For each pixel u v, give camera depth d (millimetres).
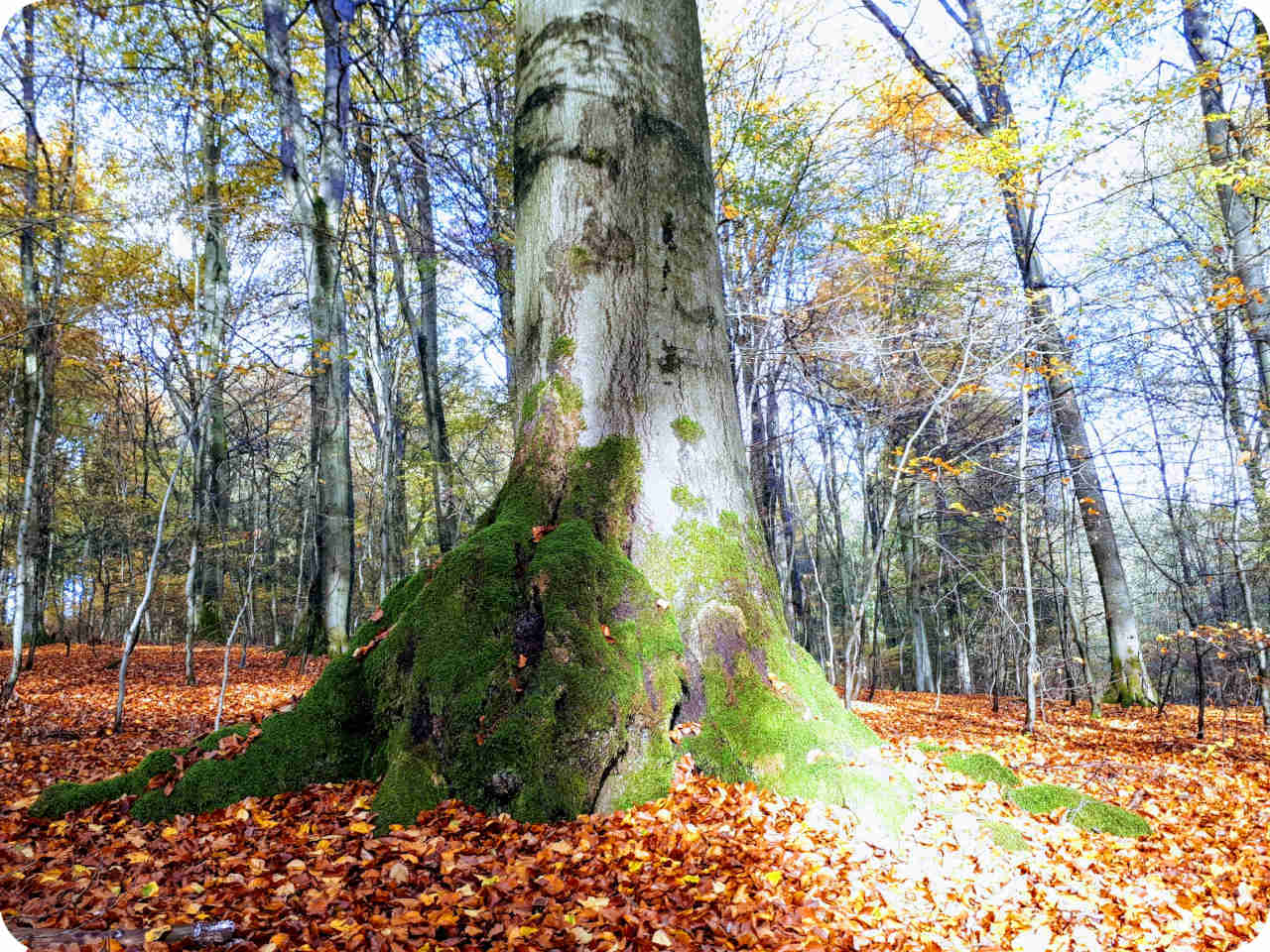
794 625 13625
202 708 8961
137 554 18172
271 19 10625
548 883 2838
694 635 4129
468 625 3770
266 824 3404
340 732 3908
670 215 4742
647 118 4746
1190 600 9758
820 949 2584
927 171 9984
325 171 10961
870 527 14742
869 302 9352
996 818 4164
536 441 4473
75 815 3643
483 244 11375
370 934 2494
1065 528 12352
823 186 10703
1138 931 3131
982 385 8148
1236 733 8516
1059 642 15648
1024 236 9539
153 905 2691
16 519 12430
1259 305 9055
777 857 3152
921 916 2986
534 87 4836
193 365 7922
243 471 19969
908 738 7441
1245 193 8570
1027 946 2885
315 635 14250
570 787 3469
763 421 13227
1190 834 4605
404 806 3404
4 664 12688
